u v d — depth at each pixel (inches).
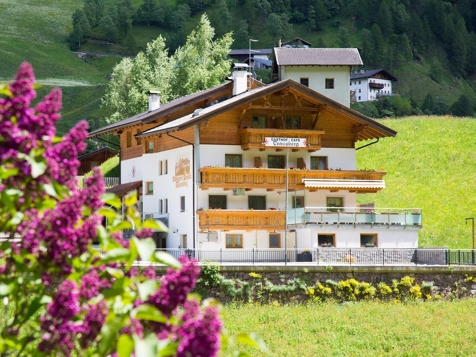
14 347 410.6
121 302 394.6
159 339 372.5
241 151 2447.1
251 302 1862.7
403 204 3149.6
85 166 3759.8
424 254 2255.2
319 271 1921.8
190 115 2517.2
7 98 384.2
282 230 2381.9
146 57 4899.1
